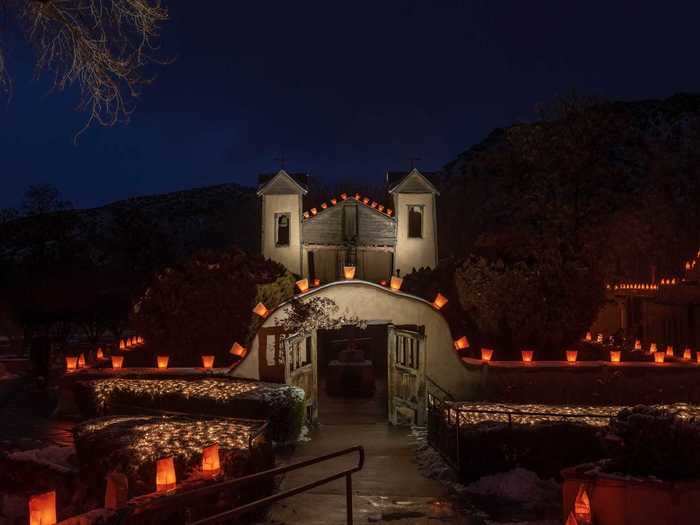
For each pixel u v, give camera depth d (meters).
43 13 6.59
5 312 35.66
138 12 6.70
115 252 48.88
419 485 11.39
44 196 50.47
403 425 16.34
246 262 19.44
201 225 78.12
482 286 18.31
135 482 8.97
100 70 6.67
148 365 18.98
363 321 16.62
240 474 9.30
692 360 17.75
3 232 49.06
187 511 8.02
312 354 16.67
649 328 24.44
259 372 16.61
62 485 10.76
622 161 36.69
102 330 32.56
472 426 11.67
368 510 10.05
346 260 30.36
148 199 97.06
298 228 30.06
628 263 33.47
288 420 14.21
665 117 72.12
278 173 30.09
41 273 42.16
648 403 16.27
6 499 10.13
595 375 16.52
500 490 10.79
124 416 12.54
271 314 16.52
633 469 7.69
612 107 27.31
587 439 11.38
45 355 21.69
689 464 7.34
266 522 9.48
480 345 18.73
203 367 17.78
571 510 7.95
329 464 12.77
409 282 22.58
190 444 10.02
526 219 27.55
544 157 26.78
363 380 20.48
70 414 16.89
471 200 46.75
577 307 18.36
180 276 18.81
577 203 26.56
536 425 11.53
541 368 16.64
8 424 16.12
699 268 22.45
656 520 7.27
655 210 35.09
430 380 15.80
